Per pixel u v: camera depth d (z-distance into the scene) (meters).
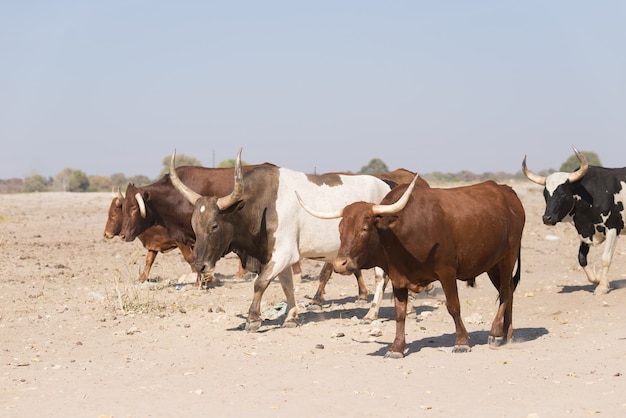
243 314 12.46
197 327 11.48
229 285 15.48
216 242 11.05
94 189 79.44
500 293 10.21
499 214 9.84
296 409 7.37
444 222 9.29
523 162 14.29
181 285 15.49
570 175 13.86
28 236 23.98
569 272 16.72
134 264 18.55
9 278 16.09
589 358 9.09
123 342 10.56
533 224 27.38
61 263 18.52
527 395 7.67
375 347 10.04
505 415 7.09
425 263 9.26
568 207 13.88
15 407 7.56
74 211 33.78
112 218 15.76
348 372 8.66
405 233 9.11
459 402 7.49
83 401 7.73
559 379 8.21
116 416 7.24
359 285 13.57
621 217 13.82
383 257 9.22
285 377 8.52
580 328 11.09
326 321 12.01
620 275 15.91
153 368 9.07
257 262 11.59
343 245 8.92
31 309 12.89
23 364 9.34
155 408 7.47
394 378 8.37
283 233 11.48
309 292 14.80
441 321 11.91
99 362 9.43
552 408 7.25
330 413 7.24
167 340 10.66
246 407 7.46
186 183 13.65
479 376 8.38
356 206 9.02
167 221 14.29
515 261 10.27
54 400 7.79
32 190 79.19
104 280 16.25
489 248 9.69
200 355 9.73
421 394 7.77
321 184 11.99
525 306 13.05
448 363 8.98
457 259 9.52
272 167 11.78
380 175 13.53
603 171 14.08
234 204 11.06
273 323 11.93
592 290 14.23
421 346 10.03
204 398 7.79
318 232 11.80
